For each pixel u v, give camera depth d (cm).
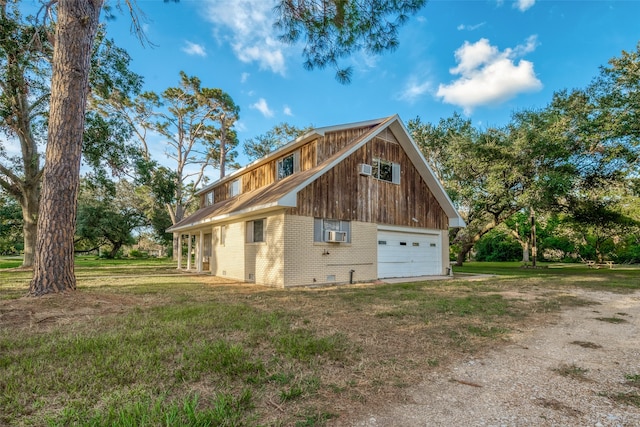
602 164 1708
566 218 2111
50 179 702
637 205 1991
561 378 322
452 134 2081
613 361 371
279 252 1052
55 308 589
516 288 1000
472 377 323
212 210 1653
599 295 865
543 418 246
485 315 600
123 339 412
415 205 1428
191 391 276
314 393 280
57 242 699
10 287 912
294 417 241
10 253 4841
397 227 1360
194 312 585
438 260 1520
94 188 1955
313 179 1045
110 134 1703
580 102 1727
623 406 265
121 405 249
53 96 724
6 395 262
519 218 2783
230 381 298
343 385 298
